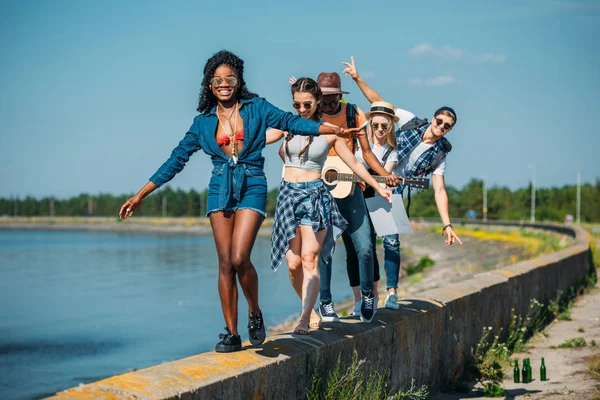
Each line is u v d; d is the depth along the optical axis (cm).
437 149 686
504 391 720
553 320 1168
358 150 651
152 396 364
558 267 1266
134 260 6366
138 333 2408
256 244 9856
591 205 9850
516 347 927
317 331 550
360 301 671
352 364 540
